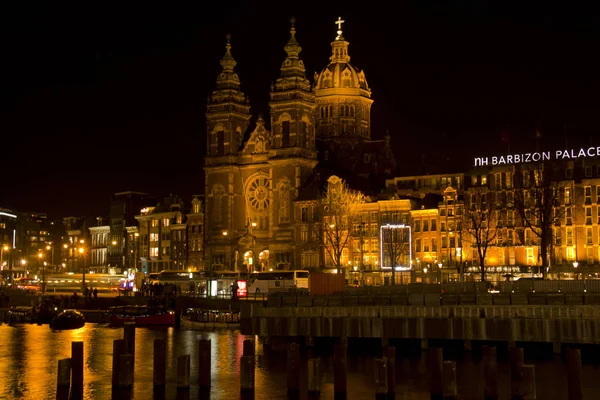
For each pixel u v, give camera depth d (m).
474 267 169.00
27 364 79.06
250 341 62.00
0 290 170.00
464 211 167.38
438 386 56.16
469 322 85.31
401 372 74.50
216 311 118.94
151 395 61.09
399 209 180.38
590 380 68.56
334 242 181.00
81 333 109.12
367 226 183.50
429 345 91.31
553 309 81.88
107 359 82.06
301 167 195.25
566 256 162.50
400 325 88.50
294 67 199.12
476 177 175.00
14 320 131.88
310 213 189.88
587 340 80.19
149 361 80.56
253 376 60.41
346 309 91.50
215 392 62.88
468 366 77.00
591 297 82.31
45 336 104.88
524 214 152.38
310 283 115.81
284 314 94.69
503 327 83.69
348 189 185.88
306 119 199.25
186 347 91.56
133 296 147.75
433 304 88.25
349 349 91.31
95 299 144.12
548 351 85.12
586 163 164.62
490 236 168.12
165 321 118.25
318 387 59.19
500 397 61.34
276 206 195.75
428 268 176.00
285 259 193.12
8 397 62.53
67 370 59.31
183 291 171.75
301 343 96.81
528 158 170.00
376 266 181.12
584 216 161.88
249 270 189.25
